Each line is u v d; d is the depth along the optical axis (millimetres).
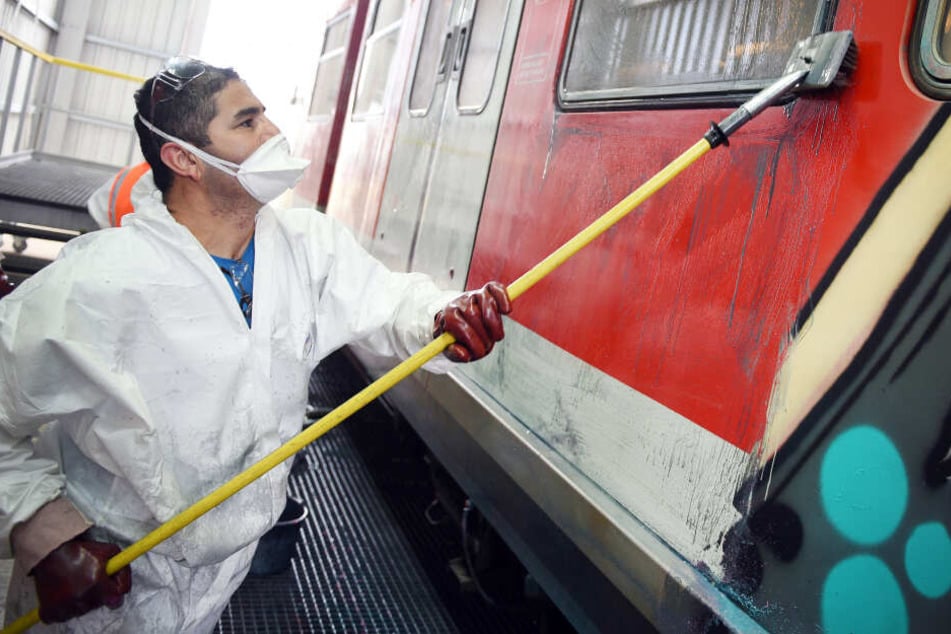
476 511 2771
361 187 4234
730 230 1488
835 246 1266
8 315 1266
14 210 4270
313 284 1527
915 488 1097
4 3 7383
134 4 10320
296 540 2748
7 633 1326
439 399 2742
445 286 2828
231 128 1378
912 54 1203
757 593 1322
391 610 2617
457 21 3188
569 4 2252
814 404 1261
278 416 1490
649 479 1609
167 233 1336
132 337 1315
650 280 1691
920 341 1116
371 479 3615
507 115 2539
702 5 1701
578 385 1903
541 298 2131
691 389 1526
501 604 2678
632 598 1582
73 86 10258
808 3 1403
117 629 1440
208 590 1521
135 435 1287
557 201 2123
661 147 1729
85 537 1334
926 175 1146
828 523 1216
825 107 1324
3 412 1269
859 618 1156
